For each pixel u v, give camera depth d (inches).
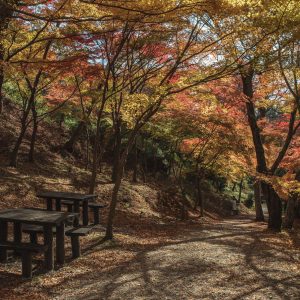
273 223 613.9
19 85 664.4
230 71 350.9
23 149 774.5
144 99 384.5
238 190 1455.5
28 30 428.1
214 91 560.1
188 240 442.6
